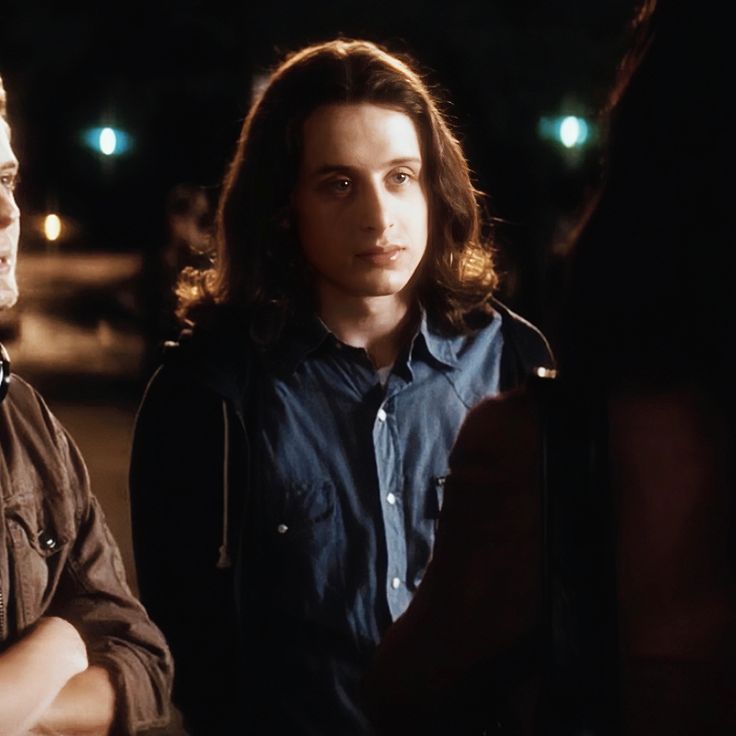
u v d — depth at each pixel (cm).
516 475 270
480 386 479
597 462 256
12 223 356
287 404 463
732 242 239
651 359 252
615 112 255
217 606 462
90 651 365
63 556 368
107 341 2542
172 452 463
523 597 271
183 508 464
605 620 255
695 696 255
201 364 458
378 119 456
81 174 3944
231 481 457
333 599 455
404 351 471
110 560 379
